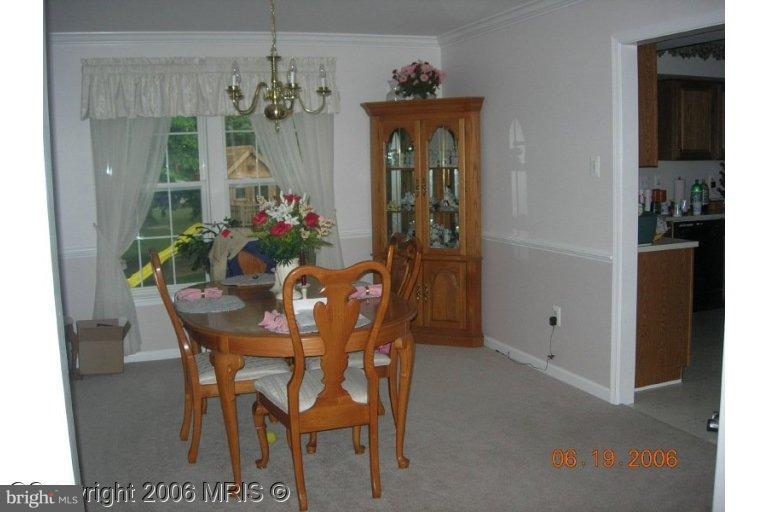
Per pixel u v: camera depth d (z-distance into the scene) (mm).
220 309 2977
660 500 2590
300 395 2570
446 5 4094
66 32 4434
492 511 2539
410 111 4832
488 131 4742
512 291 4566
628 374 3648
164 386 4203
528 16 4156
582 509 2533
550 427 3342
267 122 4898
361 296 3137
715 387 3902
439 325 4965
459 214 4789
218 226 4922
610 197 3568
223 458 3113
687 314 3891
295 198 3156
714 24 2916
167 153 4859
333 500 2668
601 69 3570
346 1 3943
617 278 3566
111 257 4645
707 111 5750
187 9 3996
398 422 2893
